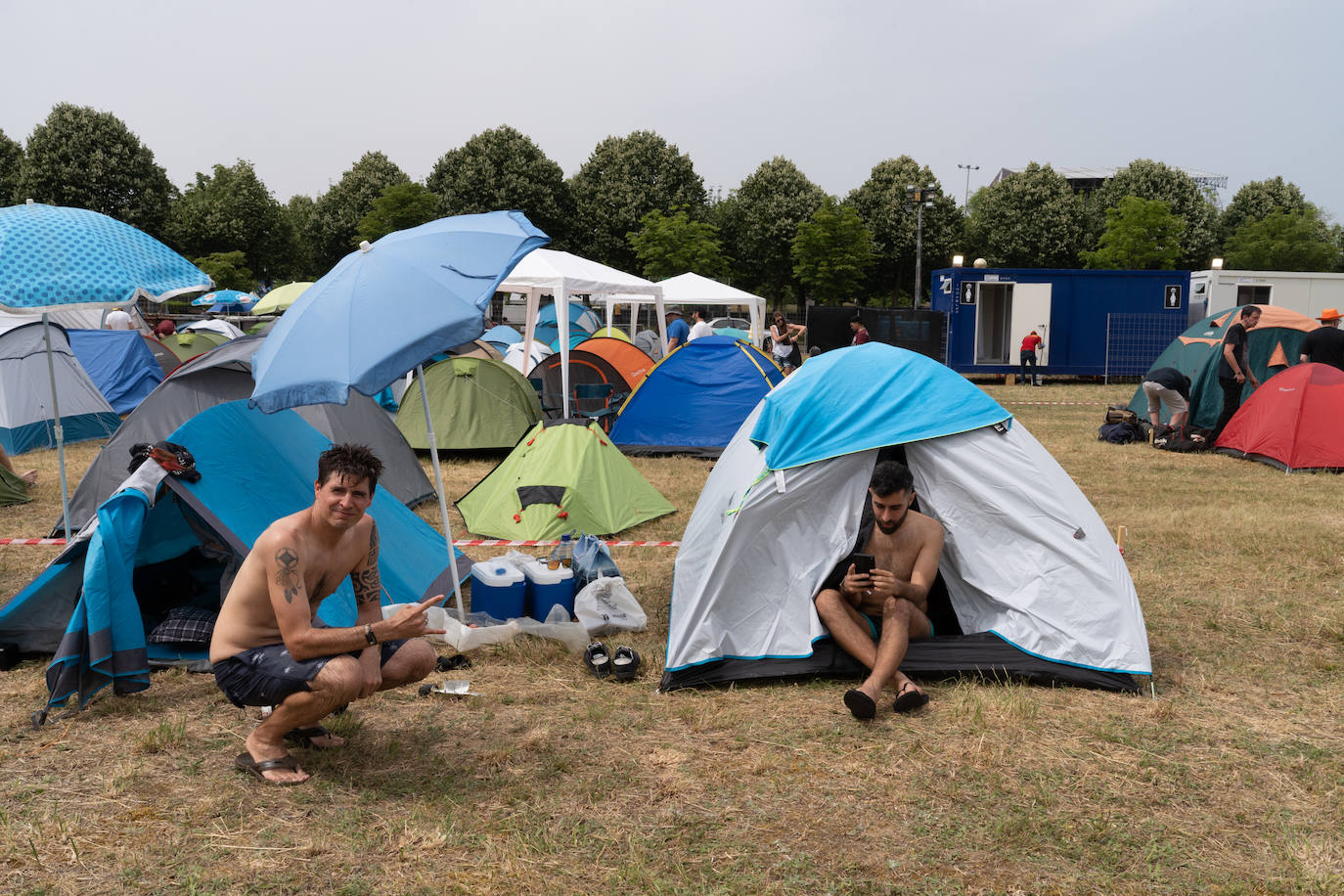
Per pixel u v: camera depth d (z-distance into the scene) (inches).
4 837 129.3
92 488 304.8
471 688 188.9
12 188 1782.7
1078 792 146.0
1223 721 172.1
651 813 139.6
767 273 2033.7
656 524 332.8
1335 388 438.9
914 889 120.5
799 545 194.2
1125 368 901.8
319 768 152.1
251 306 1346.0
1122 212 1776.6
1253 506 359.9
